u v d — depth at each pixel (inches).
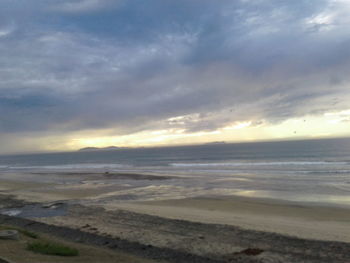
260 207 716.7
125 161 3415.4
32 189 1151.0
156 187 1099.3
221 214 641.6
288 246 409.1
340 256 366.9
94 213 645.9
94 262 331.0
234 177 1346.0
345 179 1182.3
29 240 418.0
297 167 1759.4
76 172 1948.8
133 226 535.8
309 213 641.6
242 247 414.3
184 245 431.5
